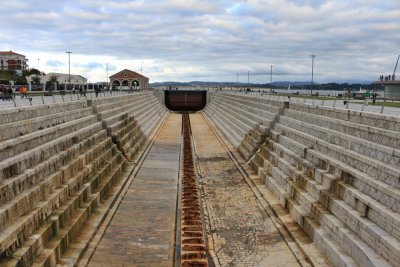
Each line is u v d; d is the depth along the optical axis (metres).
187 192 27.78
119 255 17.97
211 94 106.31
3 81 86.69
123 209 24.16
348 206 17.42
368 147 19.02
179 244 19.47
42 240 15.50
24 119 20.97
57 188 19.69
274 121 36.81
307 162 24.17
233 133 49.75
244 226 21.50
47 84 69.00
